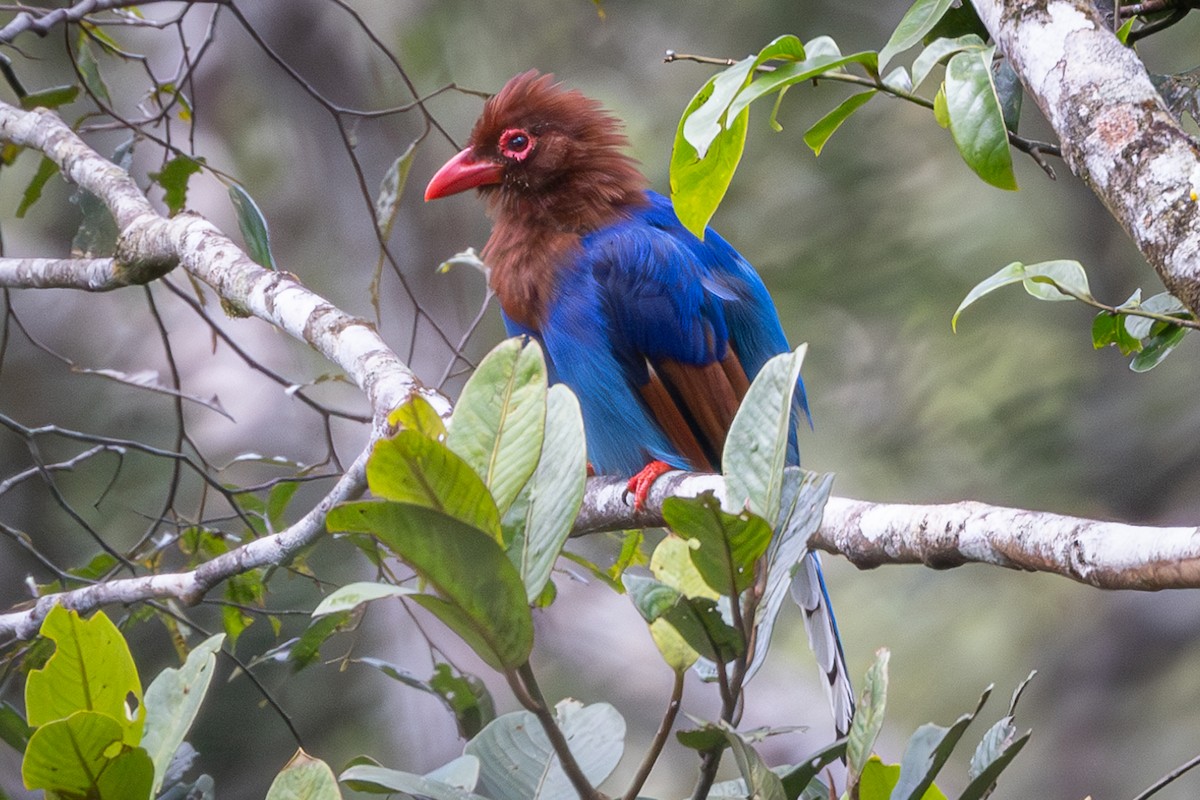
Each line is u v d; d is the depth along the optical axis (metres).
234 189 8.09
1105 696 15.05
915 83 5.12
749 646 3.85
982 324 13.89
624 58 14.56
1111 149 4.38
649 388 9.42
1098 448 13.87
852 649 14.77
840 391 14.16
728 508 3.85
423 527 3.31
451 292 13.20
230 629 8.33
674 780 13.17
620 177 9.58
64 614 3.90
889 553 5.17
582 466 3.72
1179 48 12.69
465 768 4.13
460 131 13.41
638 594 3.69
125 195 8.26
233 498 8.73
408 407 3.67
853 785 3.85
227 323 14.90
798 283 13.84
